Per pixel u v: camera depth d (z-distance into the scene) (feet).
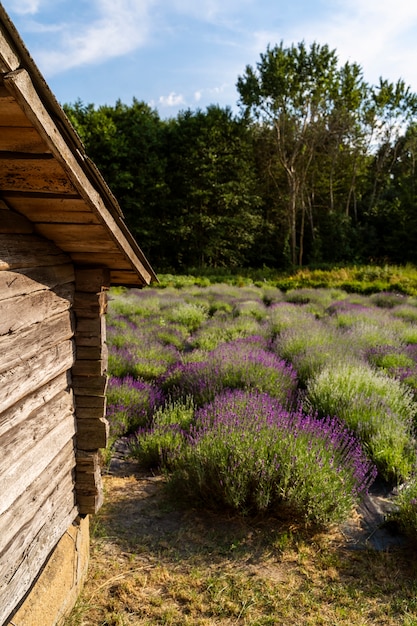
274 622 9.31
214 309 50.67
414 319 43.24
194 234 103.86
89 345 8.92
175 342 32.99
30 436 7.29
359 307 48.32
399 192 120.78
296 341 29.63
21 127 5.01
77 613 9.09
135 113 112.57
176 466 14.38
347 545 11.81
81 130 101.50
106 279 8.90
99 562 10.76
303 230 117.29
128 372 25.04
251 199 110.83
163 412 19.81
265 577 10.53
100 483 9.71
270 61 104.99
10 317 6.45
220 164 108.06
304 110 109.29
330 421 18.08
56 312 7.95
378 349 29.37
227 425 14.19
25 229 6.89
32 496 7.47
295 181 112.37
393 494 14.24
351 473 13.16
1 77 4.42
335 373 21.35
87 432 9.25
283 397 20.62
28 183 6.00
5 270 6.38
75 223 7.00
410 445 16.34
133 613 9.36
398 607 9.76
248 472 12.50
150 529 12.13
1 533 6.50
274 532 12.09
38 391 7.61
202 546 11.50
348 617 9.48
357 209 123.65
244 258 114.93
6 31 4.23
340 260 107.14
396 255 104.63
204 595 9.96
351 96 109.19
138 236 104.27
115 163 102.17
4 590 6.64
